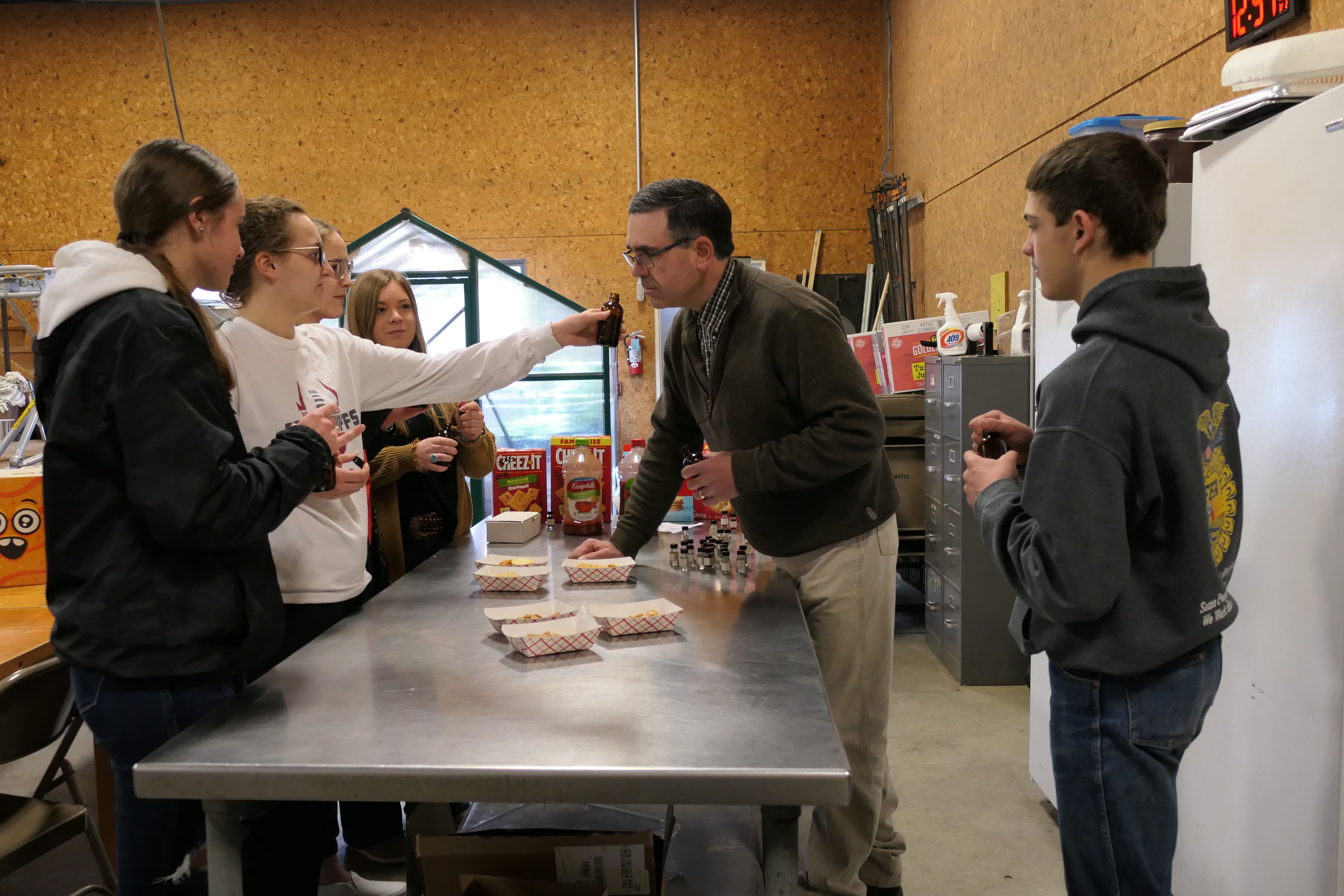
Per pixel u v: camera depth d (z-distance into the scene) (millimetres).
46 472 1287
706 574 2010
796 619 1664
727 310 1921
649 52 7070
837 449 1803
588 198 7176
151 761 1100
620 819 1872
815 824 2092
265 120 7145
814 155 7098
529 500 2549
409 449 2422
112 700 1315
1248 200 1787
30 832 1838
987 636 3924
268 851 1566
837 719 2008
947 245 5625
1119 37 3441
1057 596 1207
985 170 4918
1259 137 1753
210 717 1231
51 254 7234
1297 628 1645
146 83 7105
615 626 1554
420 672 1403
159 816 1359
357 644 1542
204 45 7082
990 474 1409
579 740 1143
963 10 5258
